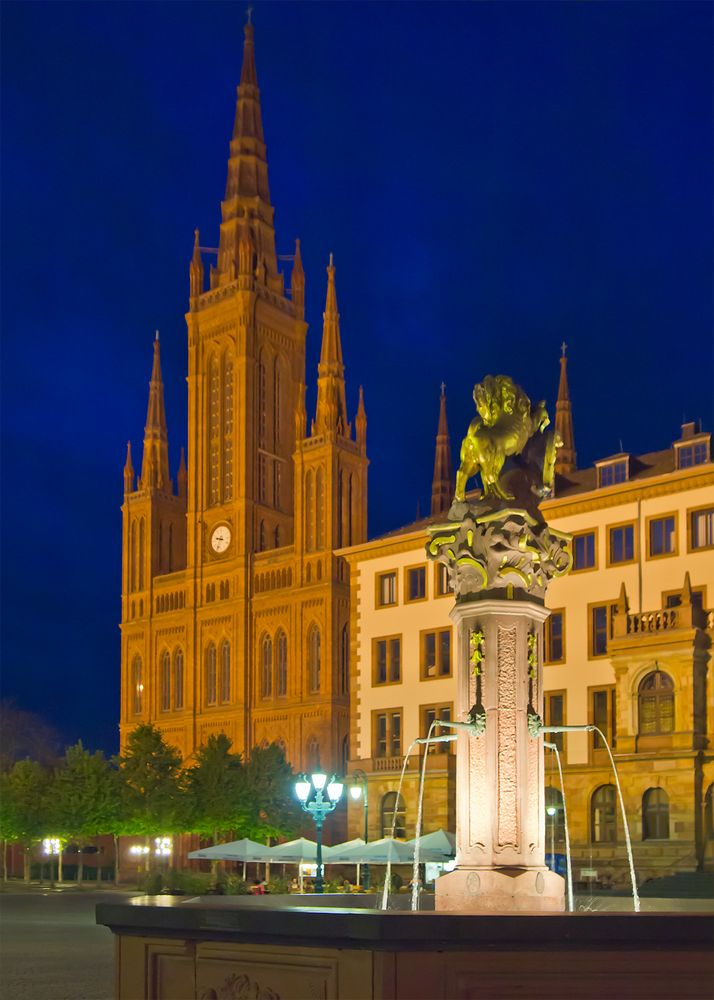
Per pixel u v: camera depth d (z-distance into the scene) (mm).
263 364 132000
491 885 17094
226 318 131750
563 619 68562
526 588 18328
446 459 130000
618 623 62219
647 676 60781
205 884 51969
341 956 10156
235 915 10812
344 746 114188
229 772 99812
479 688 18125
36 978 28250
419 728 76125
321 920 10156
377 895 20500
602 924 9820
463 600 18625
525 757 17812
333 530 116812
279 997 10609
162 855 110312
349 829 78188
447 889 17516
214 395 132375
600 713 66000
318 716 114500
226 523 126875
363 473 122312
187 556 131375
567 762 66188
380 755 78375
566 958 9891
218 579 126000
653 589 64875
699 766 58219
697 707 58688
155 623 131000
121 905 12055
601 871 60125
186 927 11281
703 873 53531
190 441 131875
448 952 9836
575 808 64812
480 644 18141
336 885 52719
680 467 66938
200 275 135625
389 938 9742
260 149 139875
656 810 59750
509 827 17609
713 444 67438
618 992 9891
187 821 97188
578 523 68875
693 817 57531
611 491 66812
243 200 136000
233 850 54312
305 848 52375
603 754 64750
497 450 18641
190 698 125312
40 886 98125
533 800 17812
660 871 57938
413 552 78688
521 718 17922
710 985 9898
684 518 64250
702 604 62500
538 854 17750
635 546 66000
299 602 117938
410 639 77875
